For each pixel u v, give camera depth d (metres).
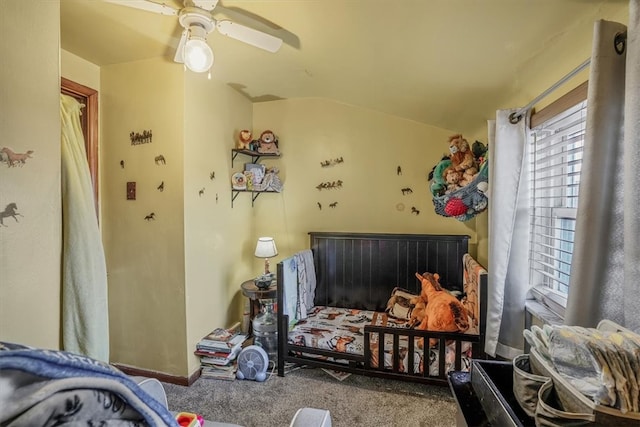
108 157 2.38
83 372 0.54
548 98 1.60
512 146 1.74
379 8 1.45
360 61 2.05
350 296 3.08
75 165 1.73
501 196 1.77
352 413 1.93
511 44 1.48
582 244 1.02
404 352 2.13
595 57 0.99
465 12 1.34
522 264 1.77
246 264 3.22
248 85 2.80
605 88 0.98
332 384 2.24
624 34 0.97
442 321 2.01
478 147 2.30
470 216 2.28
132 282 2.38
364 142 3.08
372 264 3.03
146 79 2.28
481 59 1.67
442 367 2.03
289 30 1.78
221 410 1.98
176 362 2.31
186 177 2.27
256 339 2.54
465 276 2.63
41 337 1.11
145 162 2.31
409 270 2.94
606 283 1.01
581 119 1.41
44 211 1.12
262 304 2.76
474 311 2.17
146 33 1.90
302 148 3.22
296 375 2.36
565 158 1.62
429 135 2.93
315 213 3.22
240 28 1.50
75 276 1.69
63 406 0.49
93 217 1.78
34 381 0.49
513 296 1.80
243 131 2.94
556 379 0.73
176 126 2.24
